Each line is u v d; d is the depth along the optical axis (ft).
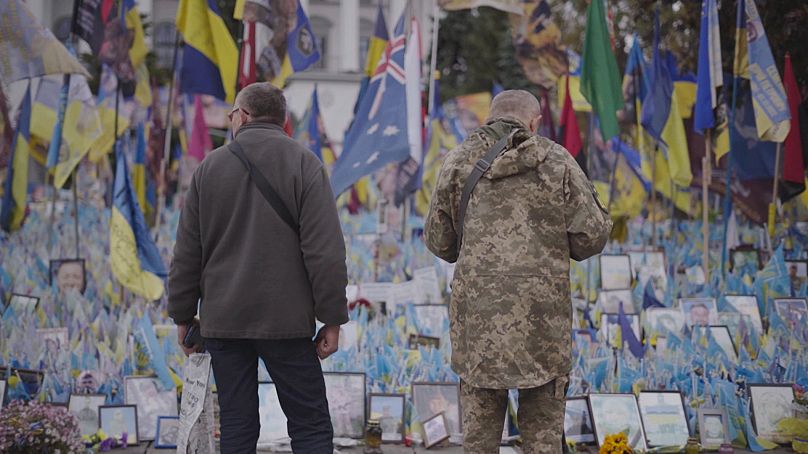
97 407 22.61
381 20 44.32
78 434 20.31
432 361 24.77
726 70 41.83
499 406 16.43
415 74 36.78
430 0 150.20
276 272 15.92
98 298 32.45
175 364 24.79
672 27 50.52
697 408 22.95
